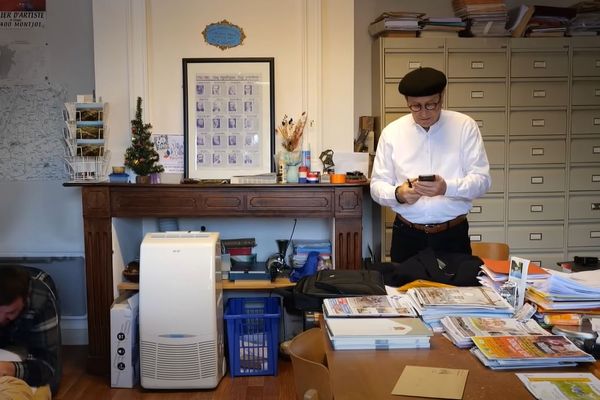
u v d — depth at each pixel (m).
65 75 3.87
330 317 1.75
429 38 3.79
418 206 2.64
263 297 3.66
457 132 2.64
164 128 3.62
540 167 3.94
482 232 3.95
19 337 2.95
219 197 3.33
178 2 3.58
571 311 1.74
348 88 3.59
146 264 3.05
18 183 3.94
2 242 3.96
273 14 3.60
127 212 3.35
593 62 3.90
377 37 3.96
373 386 1.34
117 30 3.52
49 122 3.89
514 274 1.88
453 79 3.83
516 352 1.47
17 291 2.90
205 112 3.58
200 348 3.09
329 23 3.56
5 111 3.89
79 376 3.40
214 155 3.59
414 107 2.53
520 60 3.86
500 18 3.84
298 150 3.56
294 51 3.61
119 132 3.57
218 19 3.59
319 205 3.34
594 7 3.90
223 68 3.57
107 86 3.55
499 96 3.87
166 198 3.33
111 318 3.21
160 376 3.11
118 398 3.09
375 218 4.03
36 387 2.91
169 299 3.06
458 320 1.72
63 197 3.94
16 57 3.86
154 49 3.59
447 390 1.31
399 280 2.19
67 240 3.97
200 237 3.16
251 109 3.58
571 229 3.99
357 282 2.11
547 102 3.89
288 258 3.78
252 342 3.33
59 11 3.84
